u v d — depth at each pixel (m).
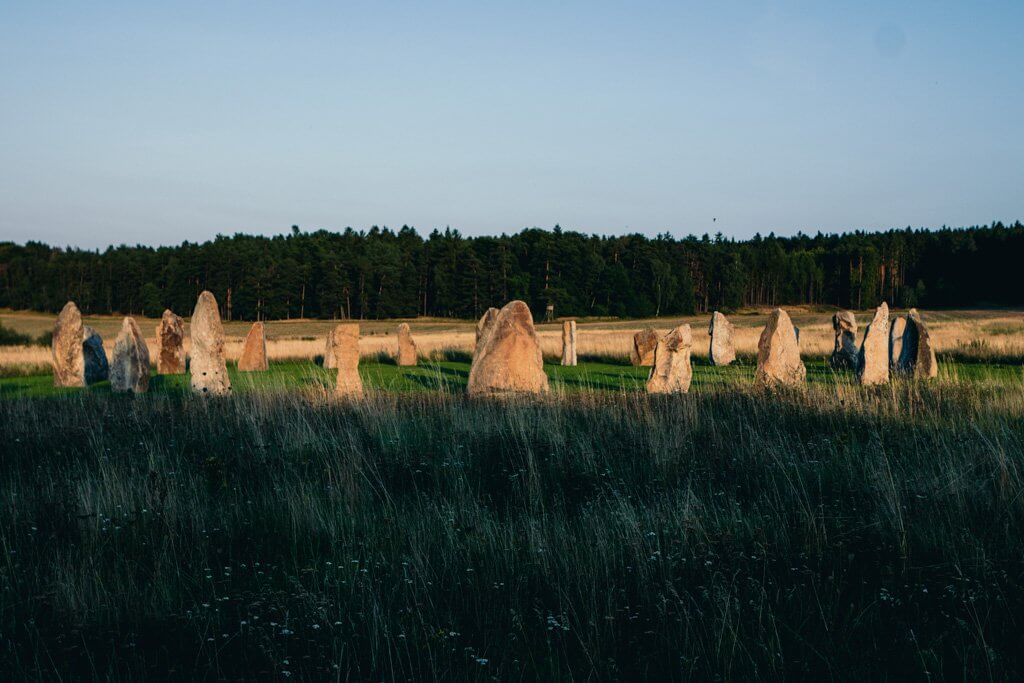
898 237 118.56
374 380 20.31
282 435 9.93
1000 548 5.72
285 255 105.94
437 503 7.16
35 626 4.83
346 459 8.51
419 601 5.20
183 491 7.50
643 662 4.41
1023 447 8.27
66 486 7.66
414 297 101.75
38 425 10.94
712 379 19.23
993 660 4.14
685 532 6.00
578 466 8.34
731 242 133.88
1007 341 28.11
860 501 6.84
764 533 6.10
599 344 33.09
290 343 38.12
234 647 4.69
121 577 5.63
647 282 103.69
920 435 9.33
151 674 4.37
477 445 9.27
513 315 14.48
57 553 5.84
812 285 122.19
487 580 5.48
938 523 6.22
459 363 27.61
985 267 112.06
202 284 100.31
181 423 11.17
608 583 5.39
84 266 106.88
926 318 78.38
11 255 118.94
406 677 4.27
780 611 4.90
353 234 123.81
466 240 108.06
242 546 6.44
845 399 11.66
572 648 4.62
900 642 4.54
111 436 10.20
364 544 6.17
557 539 6.07
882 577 5.36
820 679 4.19
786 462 8.14
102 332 74.44
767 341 16.62
